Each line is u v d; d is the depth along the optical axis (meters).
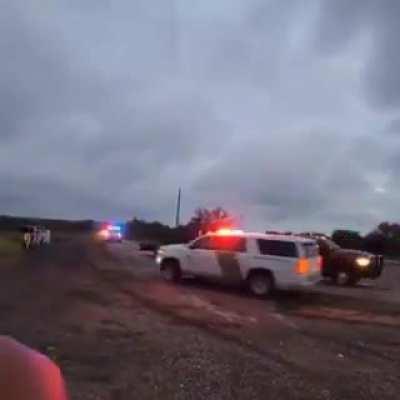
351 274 27.11
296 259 21.64
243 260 22.19
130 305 16.95
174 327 13.56
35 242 50.56
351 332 14.19
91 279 24.05
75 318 13.84
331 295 22.81
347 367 10.12
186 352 10.71
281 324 15.00
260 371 9.48
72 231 123.44
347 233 51.75
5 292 17.84
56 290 19.34
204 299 19.66
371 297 22.50
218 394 8.02
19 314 13.84
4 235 59.62
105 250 51.50
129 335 12.17
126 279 24.73
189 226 56.88
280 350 11.38
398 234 58.16
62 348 10.48
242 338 12.55
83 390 7.84
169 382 8.54
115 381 8.45
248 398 7.89
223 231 23.25
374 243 52.50
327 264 27.52
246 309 17.75
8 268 26.33
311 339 12.88
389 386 8.88
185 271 23.78
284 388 8.49
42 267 28.55
